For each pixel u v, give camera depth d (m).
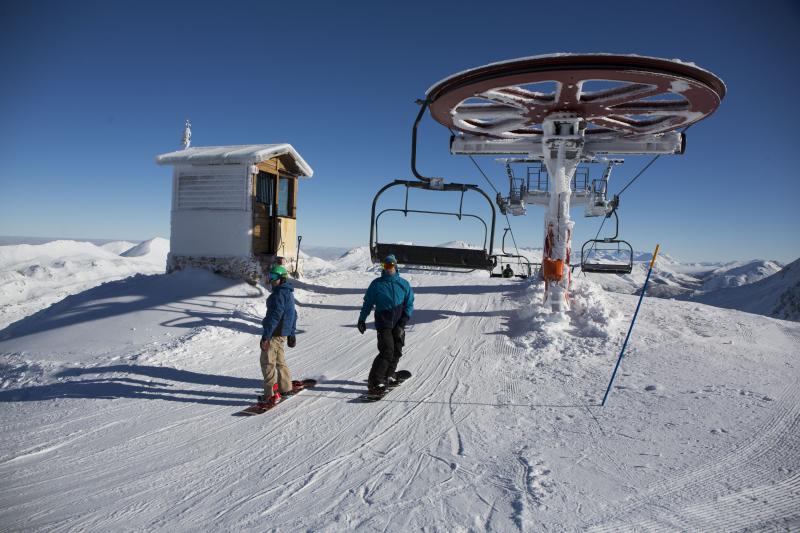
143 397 6.29
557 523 3.07
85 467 4.39
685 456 4.01
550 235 9.59
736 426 4.59
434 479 3.81
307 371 7.34
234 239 12.53
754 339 8.45
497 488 3.59
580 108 8.95
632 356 7.21
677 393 5.61
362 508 3.41
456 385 6.39
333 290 13.21
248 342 8.91
